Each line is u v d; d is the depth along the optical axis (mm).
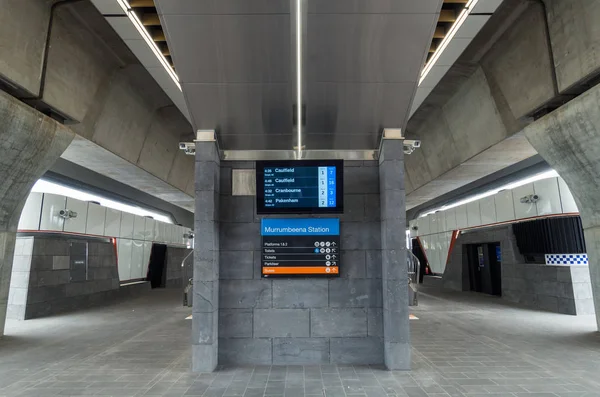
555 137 8047
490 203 13680
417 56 4949
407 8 4453
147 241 18797
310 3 4336
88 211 13133
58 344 7191
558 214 10352
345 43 4770
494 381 4867
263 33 4648
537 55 8836
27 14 7512
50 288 11148
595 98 6797
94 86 10359
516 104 9992
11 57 7227
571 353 6230
